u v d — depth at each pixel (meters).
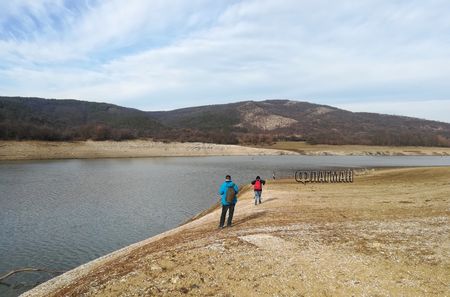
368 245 11.37
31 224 23.00
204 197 34.41
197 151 122.44
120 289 8.77
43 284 12.70
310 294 8.07
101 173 56.75
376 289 8.21
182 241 13.79
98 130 122.44
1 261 16.47
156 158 101.44
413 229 13.33
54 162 77.62
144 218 25.17
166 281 8.98
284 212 18.20
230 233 13.88
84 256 17.23
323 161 101.12
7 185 40.78
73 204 29.86
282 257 10.38
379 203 19.88
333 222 15.08
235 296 8.06
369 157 133.00
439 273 9.00
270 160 103.31
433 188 25.38
